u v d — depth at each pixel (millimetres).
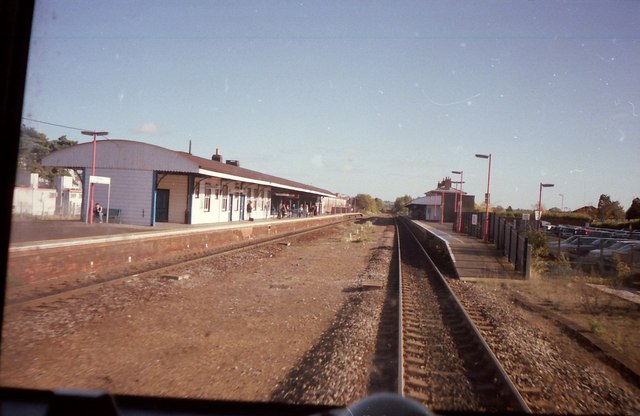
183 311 10555
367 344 8297
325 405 5434
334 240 36594
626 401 6090
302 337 8828
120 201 29641
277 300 12273
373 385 6352
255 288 13969
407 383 6484
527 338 9180
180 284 13828
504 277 18172
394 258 24281
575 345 8953
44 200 30438
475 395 6148
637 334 9797
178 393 5785
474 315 11117
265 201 53750
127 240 18438
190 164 29594
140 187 29656
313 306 11664
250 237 34750
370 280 15930
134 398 5254
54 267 14336
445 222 75000
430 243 34688
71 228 23359
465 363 7586
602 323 10727
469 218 42406
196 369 6855
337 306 11781
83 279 14031
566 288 15688
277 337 8789
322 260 22453
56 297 11000
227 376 6574
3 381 6098
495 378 6734
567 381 6816
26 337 8102
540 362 7648
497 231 28469
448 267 21641
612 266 20781
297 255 24312
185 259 19469
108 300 11195
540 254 24469
